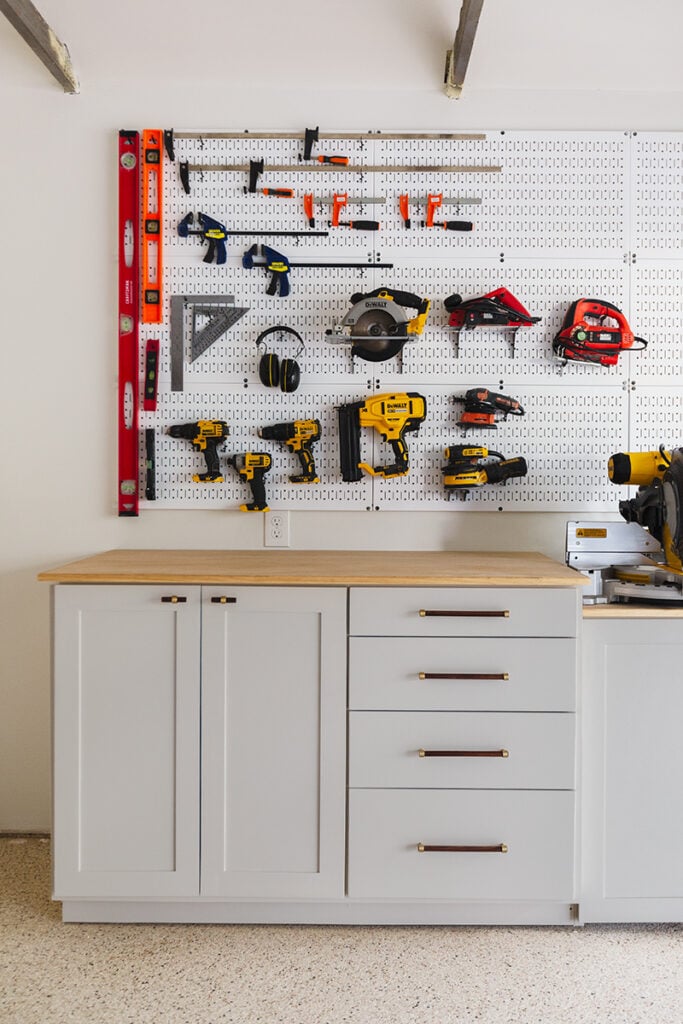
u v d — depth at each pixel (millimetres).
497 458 2541
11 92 2494
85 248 2516
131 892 2008
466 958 1917
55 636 1994
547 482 2541
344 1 2461
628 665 2014
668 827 2020
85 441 2539
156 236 2494
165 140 2479
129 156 2488
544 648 1974
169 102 2504
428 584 1973
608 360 2471
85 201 2510
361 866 1990
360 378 2525
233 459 2500
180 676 1991
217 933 2021
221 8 2465
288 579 1964
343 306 2521
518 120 2514
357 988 1797
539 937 2018
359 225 2496
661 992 1793
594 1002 1755
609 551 2258
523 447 2539
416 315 2504
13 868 2348
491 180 2512
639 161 2510
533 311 2523
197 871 2002
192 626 1987
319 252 2516
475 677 1962
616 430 2533
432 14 2457
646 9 2453
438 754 1960
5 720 2551
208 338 2508
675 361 2523
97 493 2543
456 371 2525
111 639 1994
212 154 2506
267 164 2500
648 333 2523
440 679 1973
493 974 1854
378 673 1979
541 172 2510
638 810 2020
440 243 2518
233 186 2504
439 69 2496
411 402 2428
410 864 1987
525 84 2508
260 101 2504
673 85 2504
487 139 2504
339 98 2506
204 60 2490
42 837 2547
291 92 2504
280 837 2000
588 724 2016
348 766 1988
